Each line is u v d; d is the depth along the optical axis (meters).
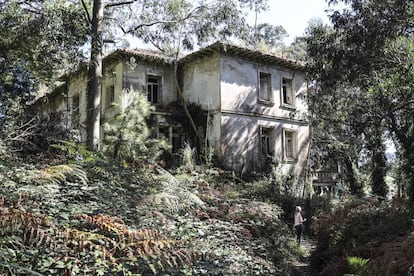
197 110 19.64
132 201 6.20
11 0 13.91
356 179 26.36
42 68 13.82
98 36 13.43
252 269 5.82
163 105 20.30
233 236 6.58
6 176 5.20
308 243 12.67
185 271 4.40
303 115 21.58
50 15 12.71
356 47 14.23
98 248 3.98
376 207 8.19
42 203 4.73
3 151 7.43
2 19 13.25
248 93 19.67
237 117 19.09
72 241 3.93
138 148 13.14
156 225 5.41
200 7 16.45
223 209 8.94
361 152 27.55
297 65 21.23
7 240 3.50
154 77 20.58
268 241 8.23
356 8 14.04
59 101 23.16
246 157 19.02
